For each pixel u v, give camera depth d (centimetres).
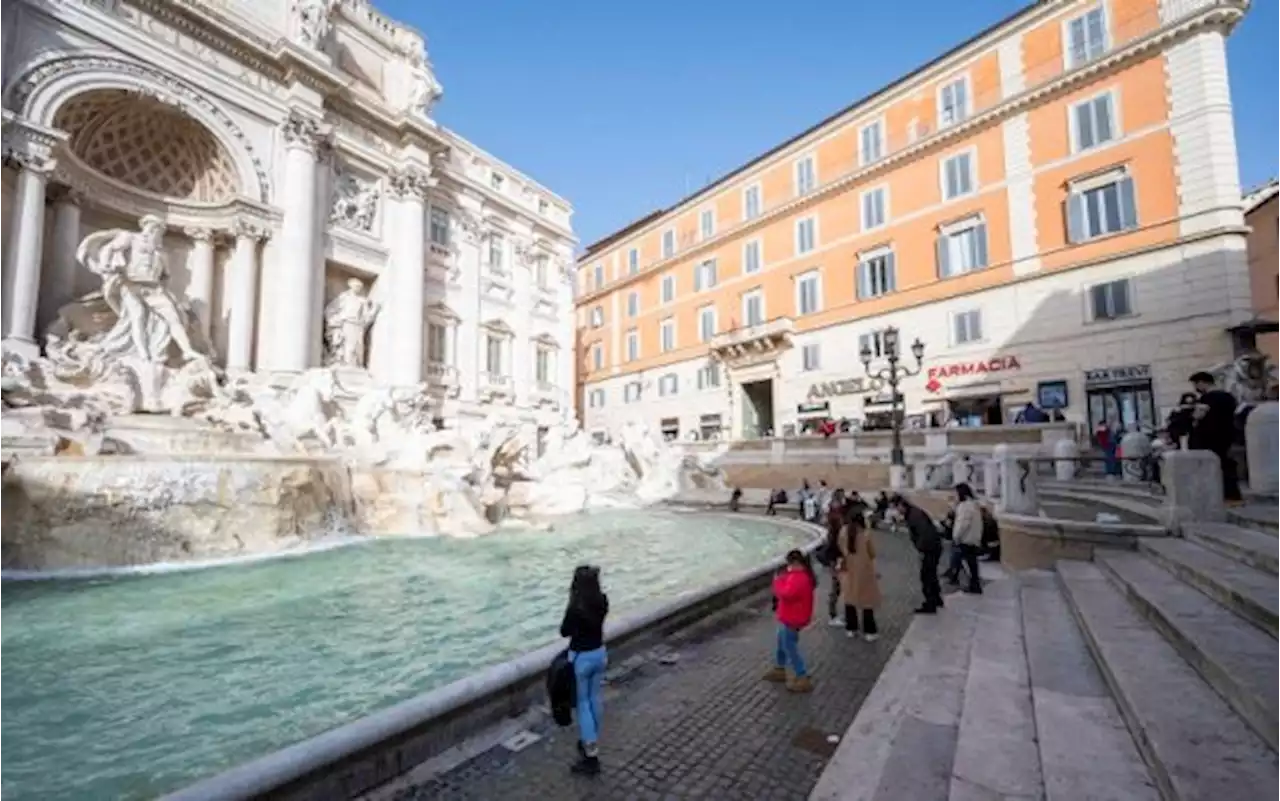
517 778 409
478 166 3638
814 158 3700
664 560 1331
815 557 1302
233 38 2350
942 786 365
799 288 3709
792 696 562
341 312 2756
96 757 455
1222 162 2248
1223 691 369
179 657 673
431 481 1712
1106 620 576
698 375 4312
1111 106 2530
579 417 5419
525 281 3816
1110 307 2481
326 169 2709
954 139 3020
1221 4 2244
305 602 918
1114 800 306
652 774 417
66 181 2014
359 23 2981
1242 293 2194
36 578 1054
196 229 2373
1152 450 1567
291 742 484
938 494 1895
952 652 636
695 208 4462
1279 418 922
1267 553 565
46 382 1664
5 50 1823
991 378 2797
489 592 993
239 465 1328
